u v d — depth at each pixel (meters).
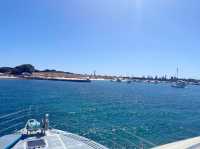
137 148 26.78
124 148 26.70
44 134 19.55
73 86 168.12
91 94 107.00
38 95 87.88
